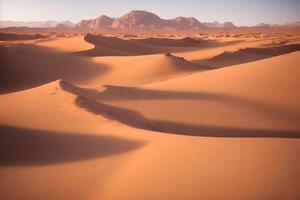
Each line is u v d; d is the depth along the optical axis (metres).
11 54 32.47
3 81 27.89
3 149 8.49
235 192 6.17
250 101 16.81
